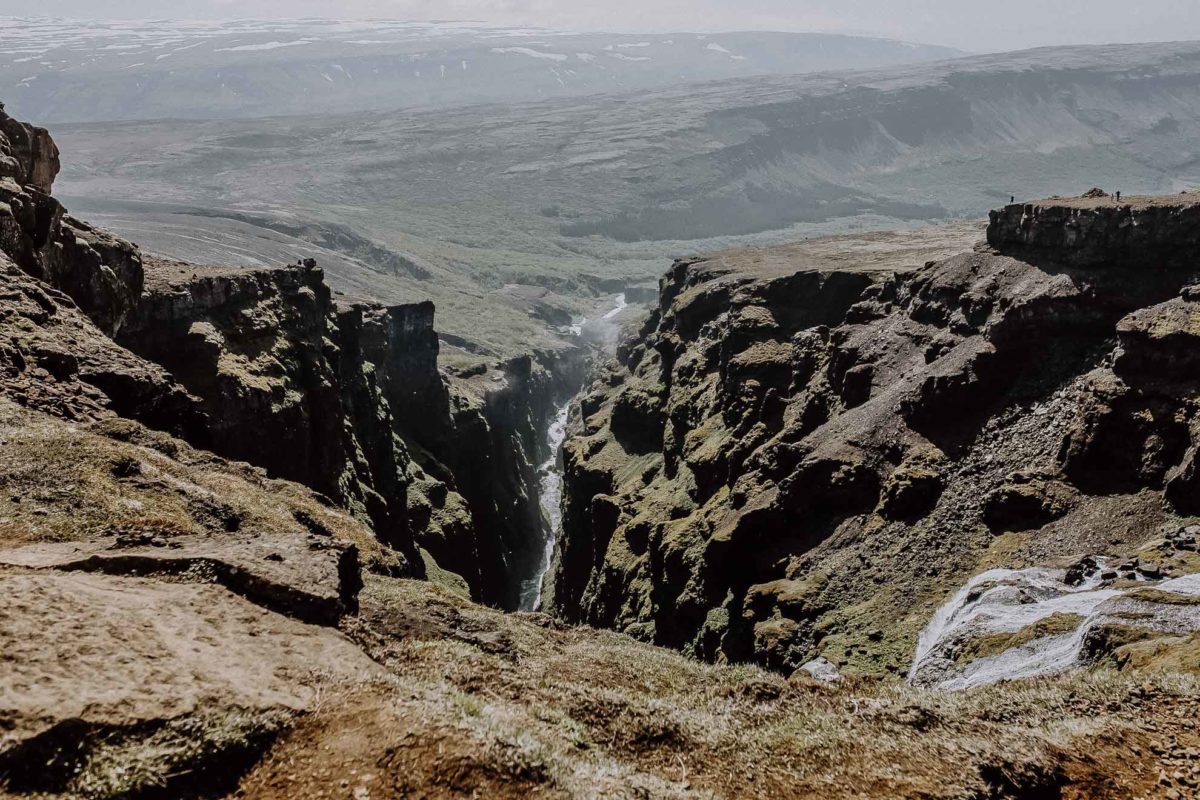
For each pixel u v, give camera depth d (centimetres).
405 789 1633
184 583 2225
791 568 7512
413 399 17375
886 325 10156
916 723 2388
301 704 1819
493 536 16925
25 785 1434
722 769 2228
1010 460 7050
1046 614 4684
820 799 2038
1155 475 6022
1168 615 3709
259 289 11088
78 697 1603
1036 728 2288
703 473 11488
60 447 3844
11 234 6084
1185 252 7338
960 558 6456
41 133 8469
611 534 13588
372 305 16925
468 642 3325
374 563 5188
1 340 4878
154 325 8881
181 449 5466
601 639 4309
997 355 7819
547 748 1908
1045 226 8438
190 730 1634
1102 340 7444
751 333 13325
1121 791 1973
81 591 1986
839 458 7962
